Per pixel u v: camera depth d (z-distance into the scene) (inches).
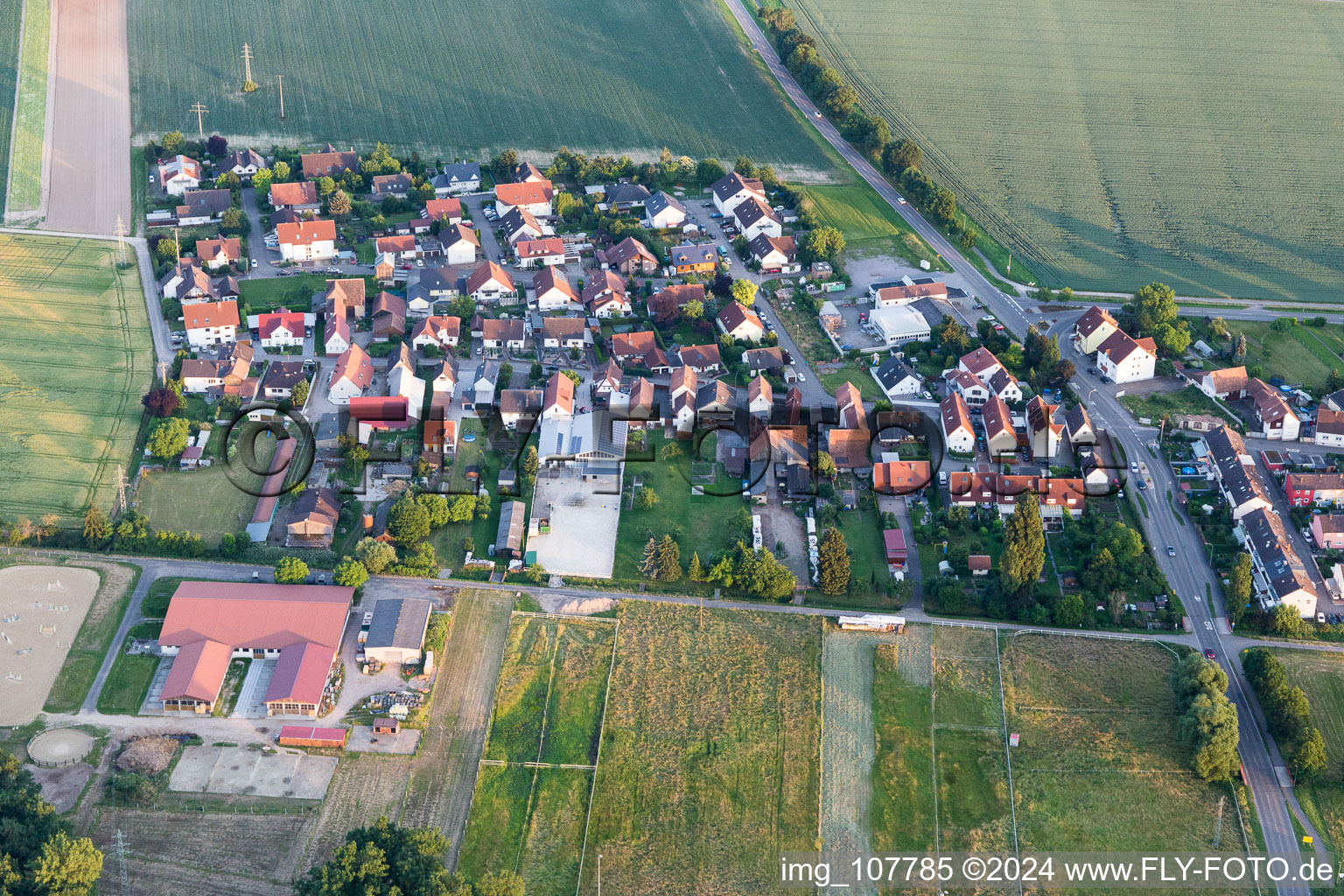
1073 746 7490.2
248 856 6688.0
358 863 6289.4
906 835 7012.8
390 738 7406.5
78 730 7342.5
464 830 6909.5
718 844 6934.1
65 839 6264.8
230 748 7293.3
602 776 7263.8
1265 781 7308.1
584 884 6692.9
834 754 7440.9
